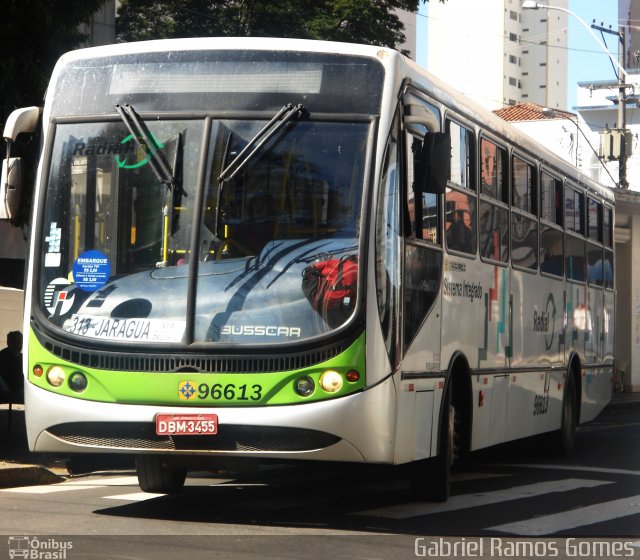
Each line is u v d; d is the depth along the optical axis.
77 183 8.71
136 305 8.37
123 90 8.80
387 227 8.48
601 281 18.05
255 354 8.11
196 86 8.67
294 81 8.59
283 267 8.25
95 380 8.33
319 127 8.48
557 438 15.19
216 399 8.12
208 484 11.55
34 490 11.19
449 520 9.20
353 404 8.08
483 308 11.26
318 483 11.66
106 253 8.54
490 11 147.00
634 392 33.78
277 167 8.42
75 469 12.80
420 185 8.77
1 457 13.41
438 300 9.72
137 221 8.52
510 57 149.12
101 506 9.84
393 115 8.64
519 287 12.80
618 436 19.47
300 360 8.09
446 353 9.94
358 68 8.63
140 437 8.28
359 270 8.22
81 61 9.02
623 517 9.57
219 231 8.36
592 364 17.20
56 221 8.70
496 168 11.95
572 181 15.90
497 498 10.66
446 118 10.21
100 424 8.33
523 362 12.96
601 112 70.00
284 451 8.12
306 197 8.37
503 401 12.02
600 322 17.92
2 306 21.30
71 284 8.56
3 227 22.20
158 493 10.66
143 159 8.59
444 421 9.91
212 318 8.22
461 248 10.54
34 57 15.37
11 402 15.62
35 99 15.22
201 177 8.45
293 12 30.42
